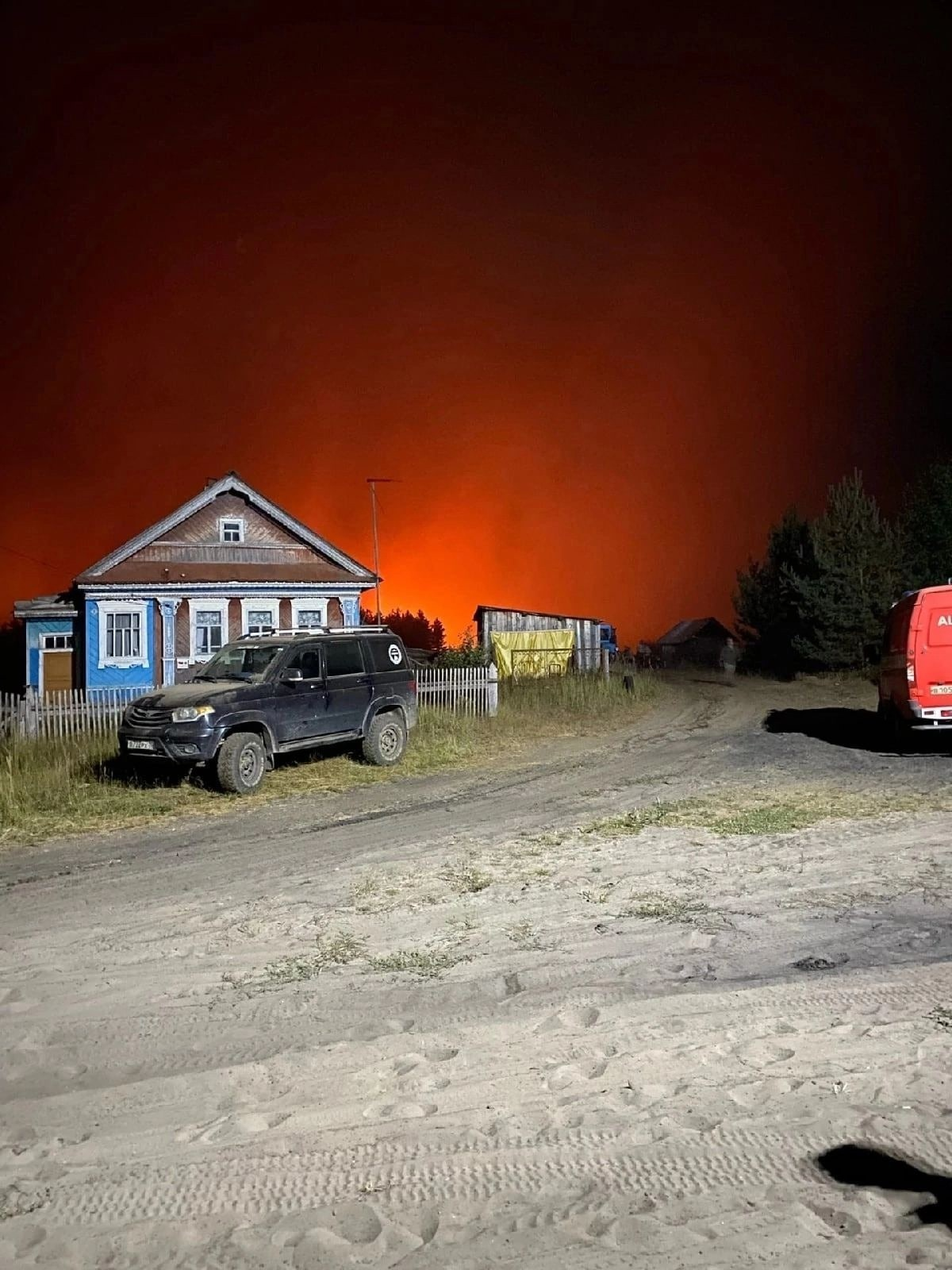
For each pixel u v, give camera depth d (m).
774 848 8.62
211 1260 3.07
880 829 9.19
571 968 5.75
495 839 9.53
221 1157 3.73
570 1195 3.35
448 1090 4.21
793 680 35.62
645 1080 4.22
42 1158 3.79
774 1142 3.62
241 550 26.61
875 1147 3.56
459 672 20.95
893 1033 4.59
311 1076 4.42
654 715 22.81
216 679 13.77
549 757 15.99
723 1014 4.92
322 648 14.21
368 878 8.10
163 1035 4.99
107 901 7.75
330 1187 3.48
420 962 5.95
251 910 7.27
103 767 14.12
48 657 26.08
